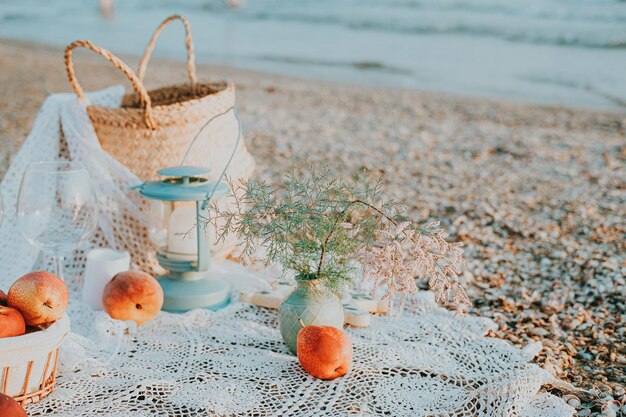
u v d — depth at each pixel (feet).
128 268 4.34
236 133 4.87
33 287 3.39
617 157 8.99
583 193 7.34
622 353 4.19
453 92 14.67
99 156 4.58
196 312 4.24
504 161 8.84
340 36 24.03
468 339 4.06
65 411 3.39
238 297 4.49
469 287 5.01
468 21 24.80
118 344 3.86
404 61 19.10
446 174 8.13
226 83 4.95
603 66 17.92
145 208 4.58
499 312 4.64
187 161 4.62
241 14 30.01
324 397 3.55
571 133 10.61
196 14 30.40
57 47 20.17
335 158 8.70
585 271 5.24
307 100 12.78
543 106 13.12
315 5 31.04
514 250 5.70
